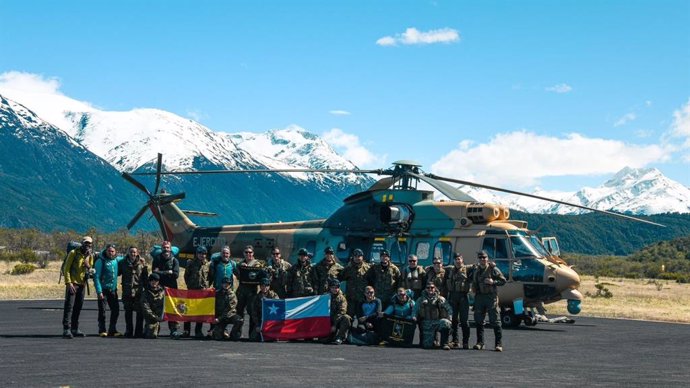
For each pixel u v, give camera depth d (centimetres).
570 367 1566
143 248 8762
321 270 2030
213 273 2006
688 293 5631
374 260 2619
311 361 1560
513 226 2553
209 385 1238
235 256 3044
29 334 1978
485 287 1872
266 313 1966
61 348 1680
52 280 4775
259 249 2941
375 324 1966
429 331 1897
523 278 2488
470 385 1304
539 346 1978
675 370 1555
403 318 1928
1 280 4659
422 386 1279
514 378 1395
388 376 1380
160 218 3338
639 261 15300
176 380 1280
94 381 1259
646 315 3127
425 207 2602
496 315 1862
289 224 2919
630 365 1617
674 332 2441
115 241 9544
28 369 1374
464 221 2547
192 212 3266
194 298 1981
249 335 2000
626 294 5003
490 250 2523
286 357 1616
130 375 1323
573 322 2780
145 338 1942
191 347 1758
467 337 1917
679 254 15300
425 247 2567
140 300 1953
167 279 1984
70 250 1919
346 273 2017
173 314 1970
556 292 2466
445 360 1641
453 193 2522
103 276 1970
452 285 1922
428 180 2580
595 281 7762
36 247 11312
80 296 1931
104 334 1966
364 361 1586
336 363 1541
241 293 2008
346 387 1248
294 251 2828
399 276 2031
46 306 3002
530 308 2605
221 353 1652
